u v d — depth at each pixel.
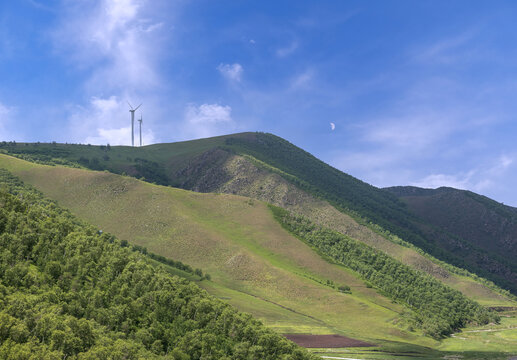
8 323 107.19
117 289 149.88
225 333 142.88
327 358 163.88
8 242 155.62
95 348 109.25
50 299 129.88
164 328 137.88
